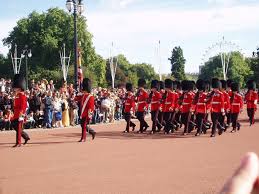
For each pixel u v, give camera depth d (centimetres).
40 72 7450
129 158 1183
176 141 1593
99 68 8075
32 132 2005
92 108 1628
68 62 7106
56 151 1360
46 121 2234
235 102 1936
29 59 7788
